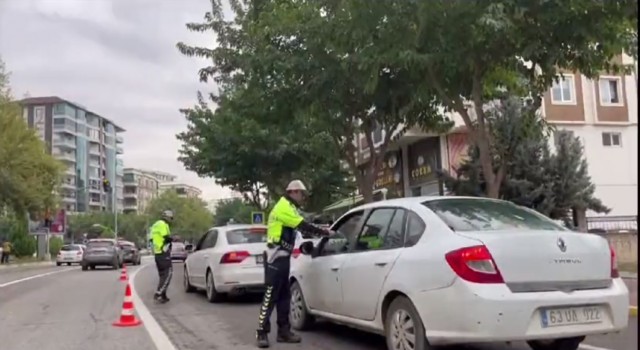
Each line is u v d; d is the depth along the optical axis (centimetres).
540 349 704
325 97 1398
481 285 578
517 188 2353
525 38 1038
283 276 822
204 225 10812
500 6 940
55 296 1580
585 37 1014
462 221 648
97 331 975
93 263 3197
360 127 1627
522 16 976
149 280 2138
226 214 8088
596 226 2827
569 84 3020
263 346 808
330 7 1198
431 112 1479
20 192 3900
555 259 604
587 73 1141
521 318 574
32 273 2900
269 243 831
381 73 1284
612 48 1077
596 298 605
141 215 11756
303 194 841
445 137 2880
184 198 11025
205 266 1382
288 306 835
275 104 1499
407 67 1100
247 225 1409
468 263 586
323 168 2661
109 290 1736
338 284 782
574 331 595
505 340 574
